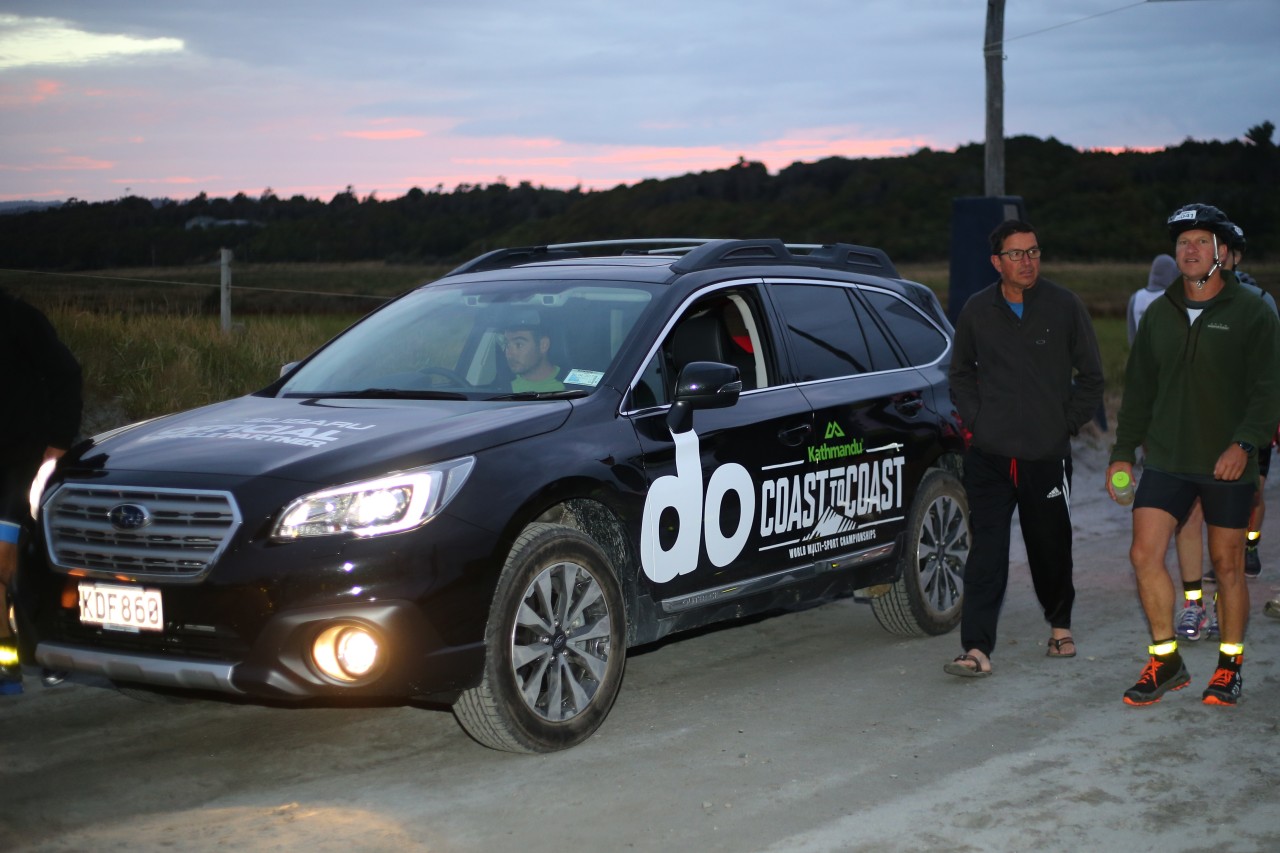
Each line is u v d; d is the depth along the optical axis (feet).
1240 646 17.93
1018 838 13.28
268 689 14.03
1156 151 413.80
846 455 19.76
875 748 16.11
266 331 40.01
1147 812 13.99
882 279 22.58
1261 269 225.97
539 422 16.03
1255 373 17.31
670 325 18.19
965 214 40.75
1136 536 18.08
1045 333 18.79
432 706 17.78
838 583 19.88
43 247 108.17
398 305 20.48
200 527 14.38
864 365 21.03
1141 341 18.13
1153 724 17.03
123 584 14.61
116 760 15.78
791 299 20.36
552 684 15.80
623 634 16.48
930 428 21.38
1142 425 18.43
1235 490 17.61
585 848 13.12
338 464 14.62
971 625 19.34
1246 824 13.66
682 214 387.75
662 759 15.72
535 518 15.78
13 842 13.25
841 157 417.90
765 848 13.08
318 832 13.53
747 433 18.24
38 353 17.19
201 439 15.84
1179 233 17.52
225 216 315.58
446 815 14.01
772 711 17.69
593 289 18.98
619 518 16.46
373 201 358.43
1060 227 364.79
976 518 19.54
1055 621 20.34
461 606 14.52
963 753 15.90
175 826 13.71
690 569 17.42
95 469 15.38
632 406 17.15
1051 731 16.76
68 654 14.98
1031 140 426.51
